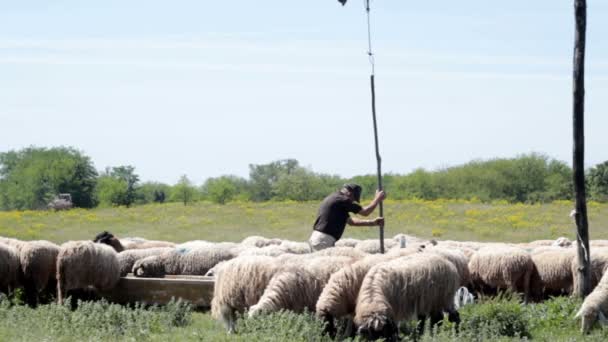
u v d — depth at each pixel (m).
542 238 74.00
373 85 34.72
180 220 91.75
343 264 26.81
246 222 89.62
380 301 24.20
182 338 25.47
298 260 27.58
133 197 199.50
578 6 31.83
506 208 96.19
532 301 35.69
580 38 31.94
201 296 34.22
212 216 95.31
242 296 26.69
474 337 25.64
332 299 24.95
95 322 26.80
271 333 23.28
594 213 86.94
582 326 27.19
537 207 96.75
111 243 41.88
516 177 138.25
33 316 29.19
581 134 32.09
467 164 144.75
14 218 94.56
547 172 139.12
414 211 94.00
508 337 26.72
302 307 25.89
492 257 35.59
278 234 81.06
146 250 40.62
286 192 168.88
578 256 32.16
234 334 25.70
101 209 108.81
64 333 25.98
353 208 33.19
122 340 25.06
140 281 35.09
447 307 26.48
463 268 33.19
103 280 34.44
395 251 28.30
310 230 83.38
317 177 171.75
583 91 32.06
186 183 196.62
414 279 25.42
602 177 119.56
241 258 27.25
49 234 82.19
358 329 23.95
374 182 165.38
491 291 35.91
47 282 36.50
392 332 23.95
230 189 180.62
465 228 80.44
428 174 145.12
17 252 35.81
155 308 31.12
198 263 38.97
